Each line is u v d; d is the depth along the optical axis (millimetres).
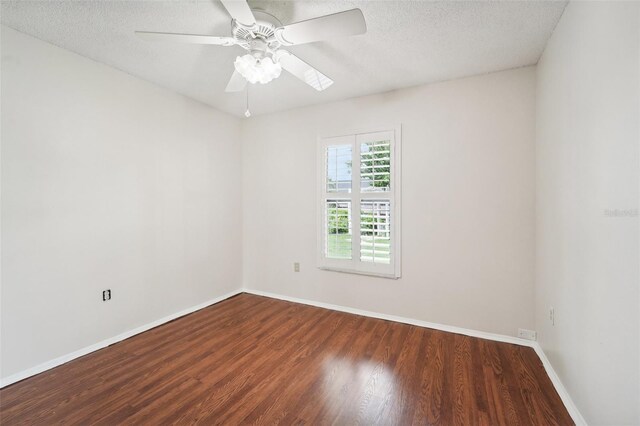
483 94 2445
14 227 1868
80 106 2186
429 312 2680
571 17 1552
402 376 1897
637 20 995
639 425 989
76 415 1554
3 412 1578
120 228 2453
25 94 1906
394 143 2779
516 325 2357
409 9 1627
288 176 3439
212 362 2082
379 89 2777
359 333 2553
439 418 1521
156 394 1729
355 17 1361
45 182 2008
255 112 3525
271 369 1990
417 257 2721
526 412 1557
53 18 1737
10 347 1849
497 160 2406
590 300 1344
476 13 1663
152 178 2705
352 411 1579
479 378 1863
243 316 2961
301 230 3371
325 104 3168
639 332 995
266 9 1628
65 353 2100
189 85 2736
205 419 1524
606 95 1207
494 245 2428
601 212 1247
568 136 1603
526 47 2027
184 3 1596
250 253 3736
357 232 2982
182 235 3000
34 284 1956
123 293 2475
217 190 3414
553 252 1847
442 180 2605
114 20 1758
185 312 3021
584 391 1402
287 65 1820
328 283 3203
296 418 1530
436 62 2252
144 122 2627
